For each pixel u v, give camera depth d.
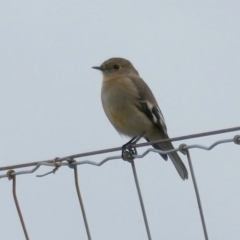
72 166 9.39
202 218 8.03
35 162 9.44
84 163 9.30
